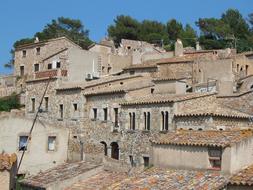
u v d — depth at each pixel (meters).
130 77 58.34
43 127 46.69
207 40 113.56
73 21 127.31
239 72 67.25
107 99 52.94
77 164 36.00
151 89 52.88
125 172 32.56
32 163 45.78
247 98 50.56
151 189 25.44
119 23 126.88
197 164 26.34
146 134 47.00
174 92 50.91
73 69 66.25
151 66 66.94
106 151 52.22
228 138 25.70
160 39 121.06
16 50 80.31
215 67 63.03
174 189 24.66
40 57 76.44
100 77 66.12
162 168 28.09
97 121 53.72
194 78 63.62
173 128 44.06
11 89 78.19
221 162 24.95
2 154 35.56
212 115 41.19
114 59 80.94
